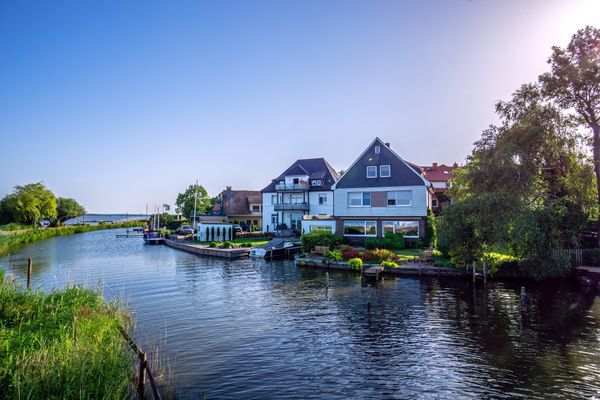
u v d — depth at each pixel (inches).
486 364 434.3
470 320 597.6
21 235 2349.9
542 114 969.5
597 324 567.2
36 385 292.0
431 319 605.3
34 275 1090.7
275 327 578.9
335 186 1520.7
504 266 930.7
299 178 2036.2
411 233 1389.0
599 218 959.0
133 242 2445.9
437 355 461.7
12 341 378.9
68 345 354.6
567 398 358.3
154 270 1191.6
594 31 944.3
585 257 909.8
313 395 366.9
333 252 1210.0
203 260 1439.5
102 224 4392.2
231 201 2684.5
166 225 3154.5
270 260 1400.1
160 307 709.9
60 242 2411.4
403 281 911.7
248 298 777.6
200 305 723.4
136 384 361.4
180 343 510.0
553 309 650.2
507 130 1003.9
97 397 298.7
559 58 983.6
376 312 651.5
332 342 510.6
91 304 557.3
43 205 3371.1
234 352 476.4
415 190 1390.3
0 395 286.4
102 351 367.2
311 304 716.0
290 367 431.2
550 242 866.8
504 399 357.1
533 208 907.4
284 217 2140.7
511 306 673.6
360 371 419.8
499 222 832.9
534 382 390.6
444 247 1083.9
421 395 365.7
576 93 958.4
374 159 1466.5
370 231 1453.0
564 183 979.9
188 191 3107.8
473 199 893.8
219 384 388.5
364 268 1027.3
